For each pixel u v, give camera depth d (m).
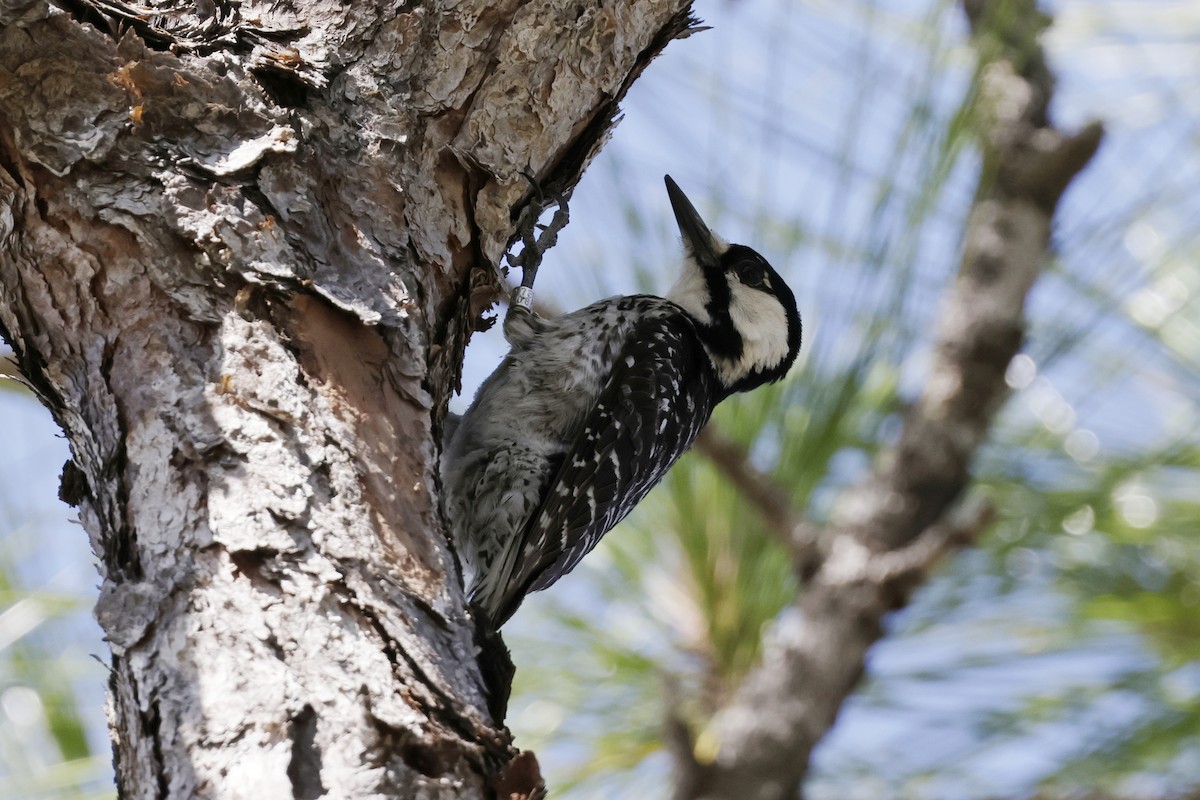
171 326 5.05
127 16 5.54
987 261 8.45
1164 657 7.52
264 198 5.32
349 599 4.44
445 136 6.14
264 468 4.68
